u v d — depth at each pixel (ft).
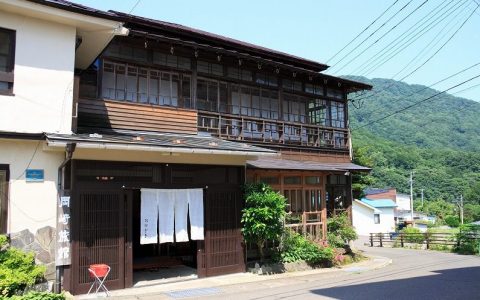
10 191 29.86
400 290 33.45
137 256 46.44
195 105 48.06
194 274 39.42
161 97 46.06
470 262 55.57
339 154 63.21
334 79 60.70
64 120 33.01
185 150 33.88
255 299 29.76
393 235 102.42
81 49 38.14
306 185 51.60
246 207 40.65
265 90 55.77
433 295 31.30
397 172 259.60
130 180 34.40
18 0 30.01
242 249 41.01
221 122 50.21
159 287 34.27
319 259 47.06
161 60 46.55
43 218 30.78
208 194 39.01
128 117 42.60
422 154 271.90
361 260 56.39
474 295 31.30
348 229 54.65
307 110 60.59
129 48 44.55
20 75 31.45
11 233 29.55
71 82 33.60
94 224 32.40
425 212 232.53
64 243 31.09
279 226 41.39
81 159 32.17
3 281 26.40
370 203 168.25
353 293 32.07
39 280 29.43
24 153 30.71
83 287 31.42
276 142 55.16
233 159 40.42
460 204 213.05
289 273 42.55
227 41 54.49
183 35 51.88
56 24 33.37
